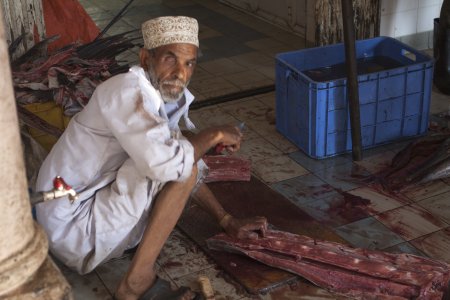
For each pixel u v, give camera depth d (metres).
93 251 3.14
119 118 2.83
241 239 3.47
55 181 2.21
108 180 3.07
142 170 2.83
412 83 4.54
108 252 3.13
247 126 5.00
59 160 3.07
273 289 3.28
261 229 3.50
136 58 6.40
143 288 3.13
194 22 2.94
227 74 6.01
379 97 4.49
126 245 3.23
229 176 4.18
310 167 4.43
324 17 5.53
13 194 1.90
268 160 4.53
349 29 4.16
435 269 3.26
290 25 6.98
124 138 2.82
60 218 3.05
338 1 5.49
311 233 3.68
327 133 4.45
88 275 3.40
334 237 3.64
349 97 4.33
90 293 3.28
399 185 4.19
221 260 3.47
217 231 3.71
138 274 3.07
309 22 6.49
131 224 3.07
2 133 1.83
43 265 2.06
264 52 6.52
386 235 3.72
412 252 3.57
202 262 3.50
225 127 3.14
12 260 1.93
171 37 2.87
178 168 2.81
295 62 4.87
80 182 3.08
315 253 3.38
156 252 3.06
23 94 4.15
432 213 3.91
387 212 3.93
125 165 2.99
